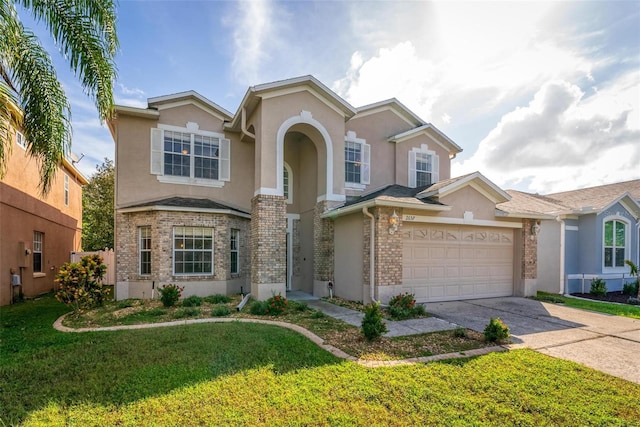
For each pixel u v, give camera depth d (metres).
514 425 3.78
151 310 9.95
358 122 15.29
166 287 10.61
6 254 12.20
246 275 14.41
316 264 13.68
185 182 13.95
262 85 11.73
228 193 14.67
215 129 14.58
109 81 8.07
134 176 13.20
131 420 3.79
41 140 7.37
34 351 6.12
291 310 9.88
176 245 12.58
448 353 6.10
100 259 10.19
